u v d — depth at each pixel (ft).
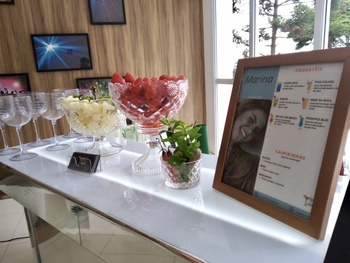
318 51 1.70
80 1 8.36
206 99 11.17
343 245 1.54
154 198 2.35
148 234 1.86
